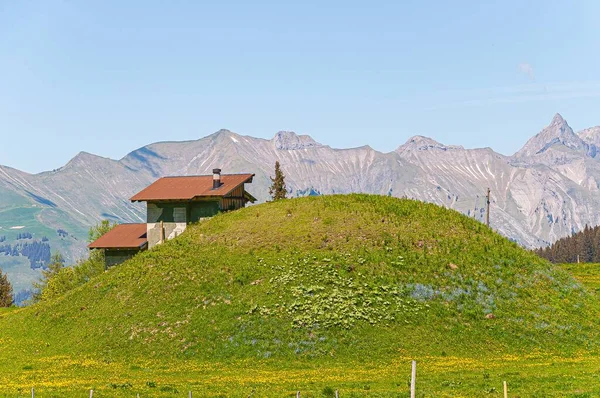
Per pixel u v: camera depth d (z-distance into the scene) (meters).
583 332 67.25
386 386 49.72
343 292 73.19
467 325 67.56
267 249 83.44
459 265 77.94
